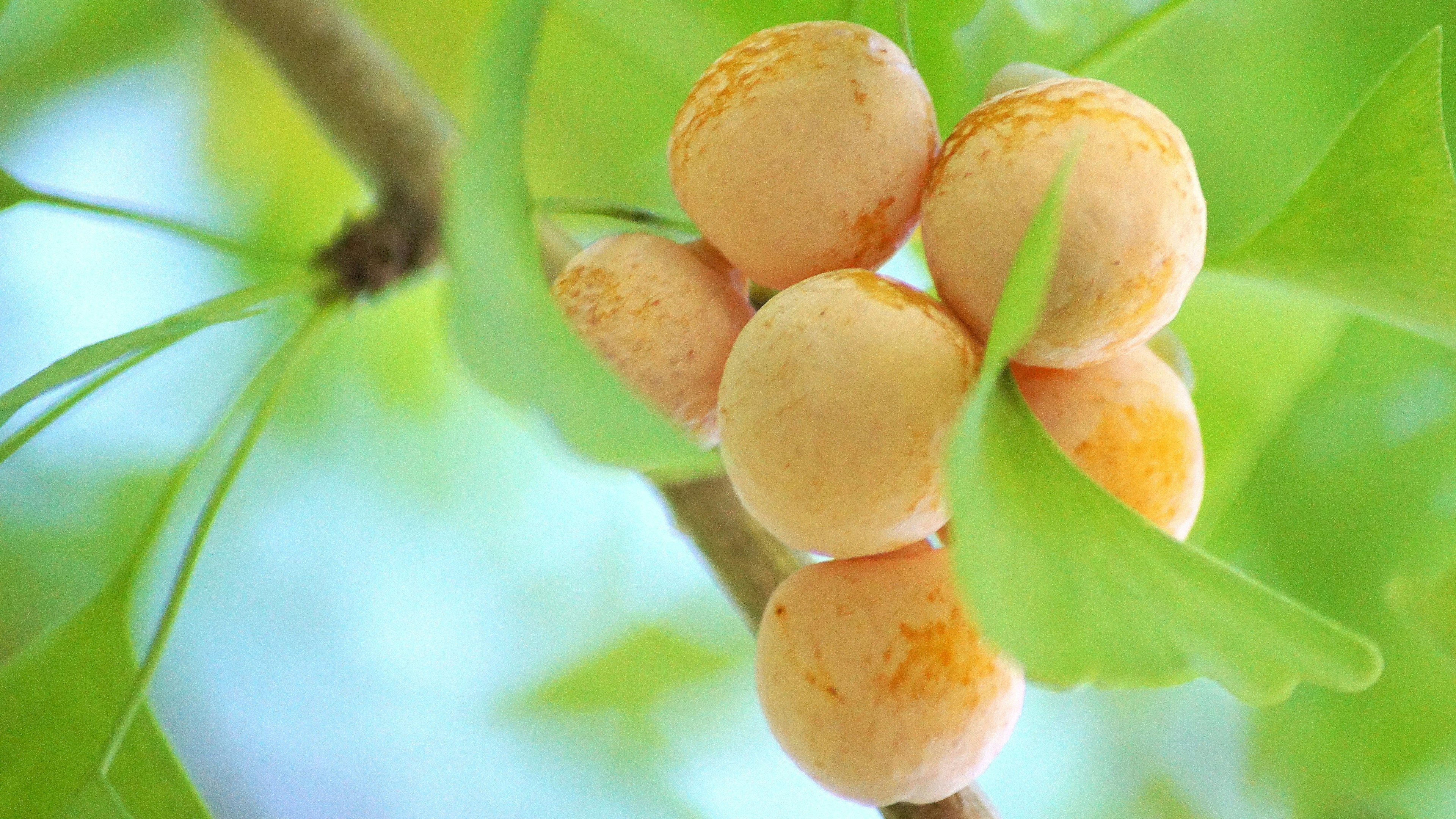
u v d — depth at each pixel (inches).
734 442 18.2
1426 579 20.9
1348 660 17.6
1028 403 18.7
